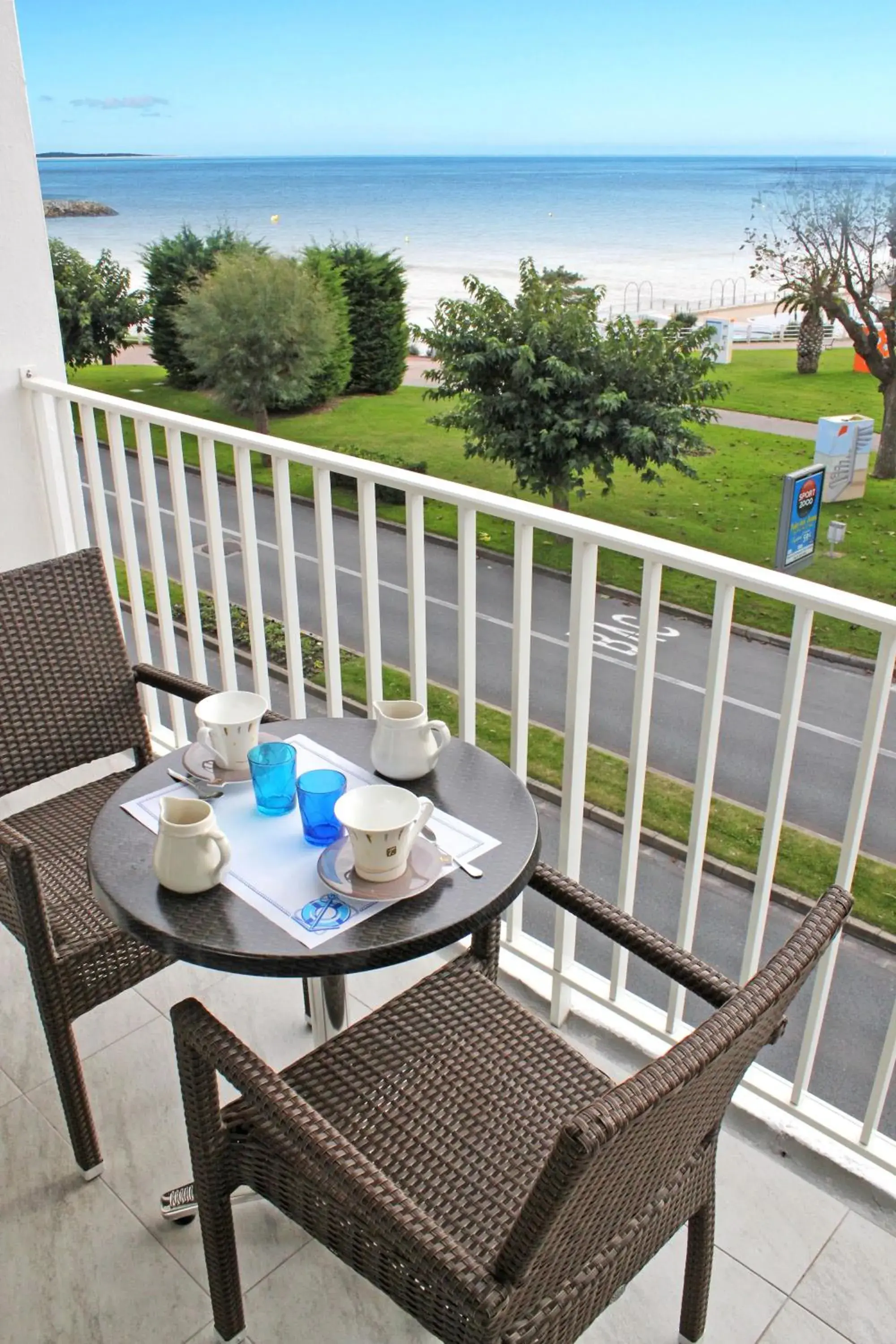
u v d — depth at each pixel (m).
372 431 16.53
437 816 1.46
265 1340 1.52
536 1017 1.51
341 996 1.74
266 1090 1.15
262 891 1.31
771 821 1.63
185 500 2.54
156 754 2.93
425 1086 1.39
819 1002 1.70
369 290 17.58
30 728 2.01
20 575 1.97
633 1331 1.53
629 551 1.62
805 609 1.45
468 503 1.83
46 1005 1.59
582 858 5.76
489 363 14.12
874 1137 1.73
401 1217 1.04
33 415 3.01
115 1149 1.80
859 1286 1.59
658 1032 1.91
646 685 1.70
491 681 9.09
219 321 15.02
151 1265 1.62
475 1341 1.08
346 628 10.26
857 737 7.91
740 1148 1.80
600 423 13.80
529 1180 1.27
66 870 1.82
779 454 14.27
